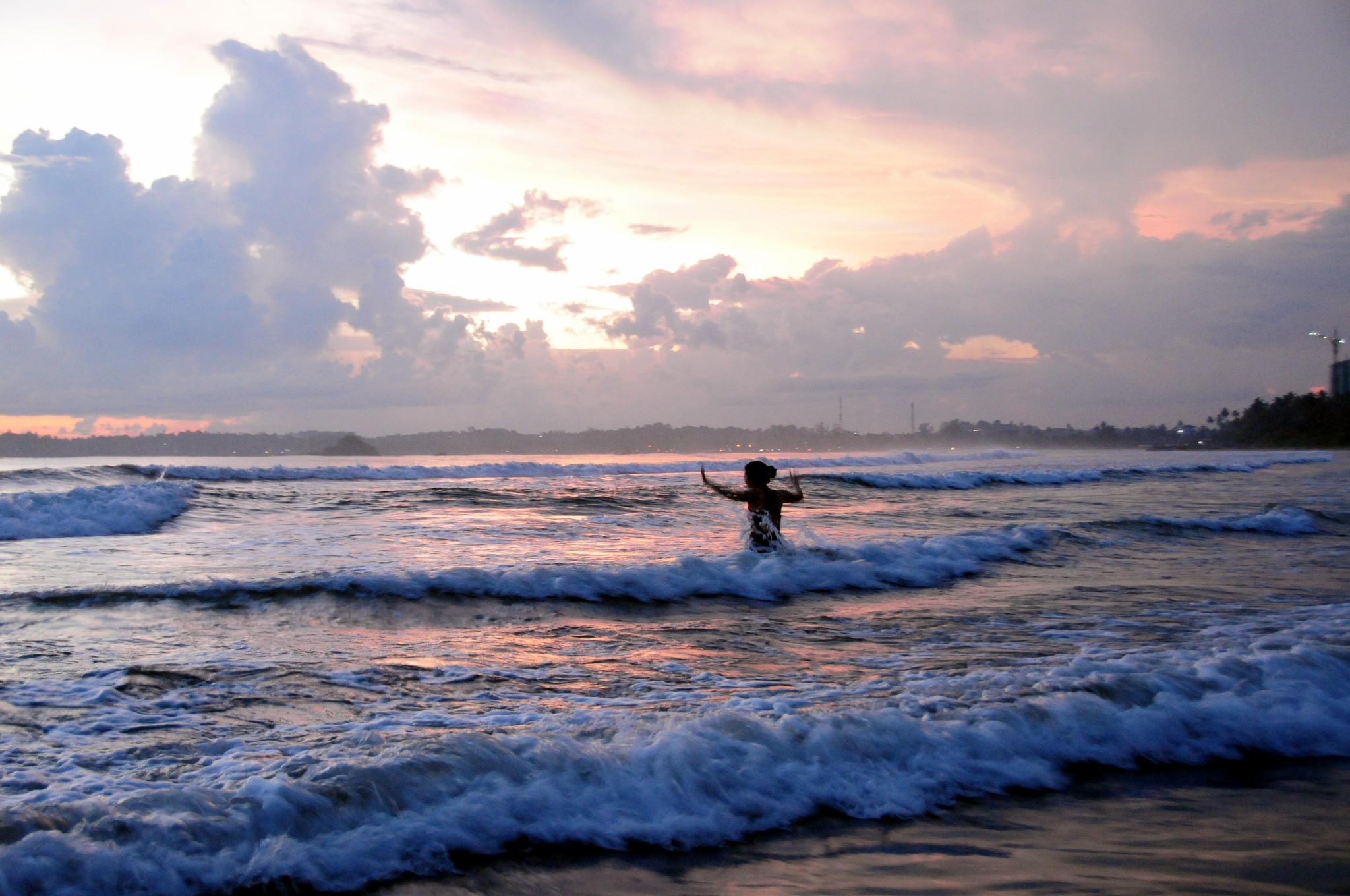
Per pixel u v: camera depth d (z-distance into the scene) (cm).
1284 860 283
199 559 960
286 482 2536
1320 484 2506
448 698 442
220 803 275
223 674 480
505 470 3316
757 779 328
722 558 878
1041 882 265
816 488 2150
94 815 262
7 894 224
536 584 752
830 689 455
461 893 254
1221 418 13138
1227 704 424
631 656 547
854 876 269
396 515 1504
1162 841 298
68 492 1389
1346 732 407
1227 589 805
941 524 1355
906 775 343
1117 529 1191
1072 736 386
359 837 272
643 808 306
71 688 444
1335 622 628
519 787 306
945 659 534
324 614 649
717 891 258
